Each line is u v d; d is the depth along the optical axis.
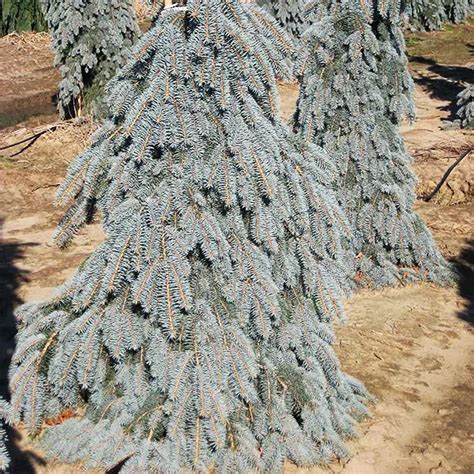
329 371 4.68
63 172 11.34
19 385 4.32
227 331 4.06
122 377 4.28
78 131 12.56
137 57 3.70
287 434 4.43
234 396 4.23
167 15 3.74
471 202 10.02
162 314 3.79
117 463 4.20
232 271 4.03
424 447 4.97
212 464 4.21
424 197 10.37
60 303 4.54
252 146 3.79
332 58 6.87
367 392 5.44
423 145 12.23
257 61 3.66
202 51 3.55
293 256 4.28
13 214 9.95
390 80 7.12
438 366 6.08
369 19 6.64
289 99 15.74
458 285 7.66
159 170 3.88
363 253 7.56
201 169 3.82
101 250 4.11
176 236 3.80
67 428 4.55
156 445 4.11
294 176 4.07
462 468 4.75
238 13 3.63
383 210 7.31
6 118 14.19
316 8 7.14
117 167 3.94
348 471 4.62
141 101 3.72
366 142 7.07
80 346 4.11
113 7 11.84
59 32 11.86
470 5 26.28
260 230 3.92
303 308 4.49
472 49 21.64
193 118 3.75
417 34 23.78
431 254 7.61
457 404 5.52
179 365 3.97
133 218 3.86
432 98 16.11
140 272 3.83
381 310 7.07
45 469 4.43
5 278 7.82
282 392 4.47
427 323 6.83
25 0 22.27
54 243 4.33
